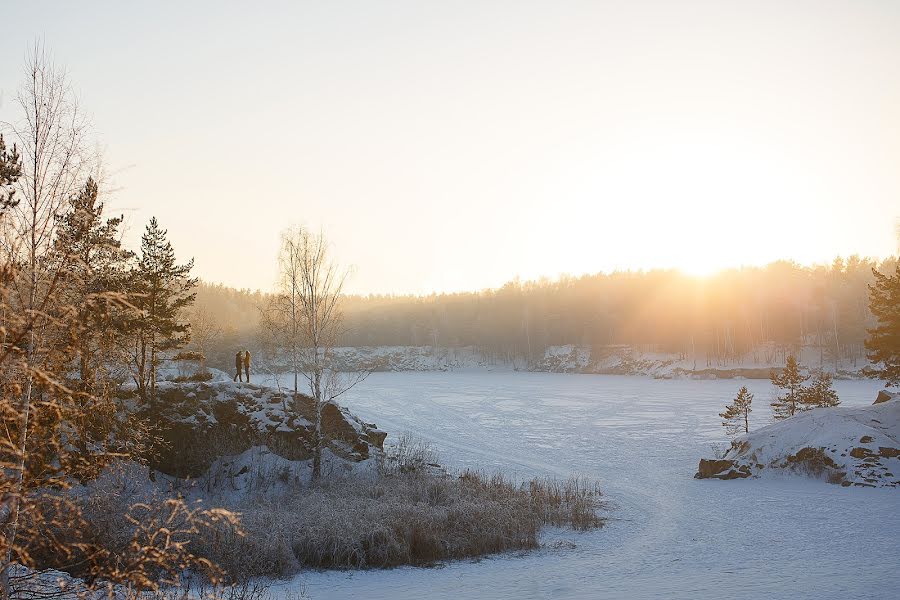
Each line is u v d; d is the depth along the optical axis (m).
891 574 17.84
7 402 5.87
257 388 37.91
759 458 41.66
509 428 67.81
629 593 17.39
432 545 24.06
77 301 6.69
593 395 101.94
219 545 19.89
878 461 37.25
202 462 32.84
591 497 34.94
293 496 31.20
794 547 23.44
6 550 6.15
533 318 180.12
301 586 20.06
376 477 35.62
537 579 20.50
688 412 77.69
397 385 125.06
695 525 28.50
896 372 42.03
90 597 7.03
